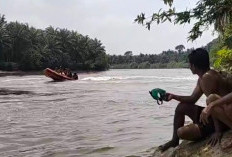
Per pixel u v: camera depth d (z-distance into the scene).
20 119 13.60
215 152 4.78
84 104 18.80
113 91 28.36
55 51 125.94
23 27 117.31
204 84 4.97
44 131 10.88
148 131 10.22
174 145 5.79
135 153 7.46
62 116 14.25
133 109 16.14
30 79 54.19
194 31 4.70
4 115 14.80
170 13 4.61
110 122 12.33
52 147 8.66
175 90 28.16
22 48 112.62
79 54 135.62
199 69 5.15
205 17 4.53
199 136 5.34
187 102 5.62
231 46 4.71
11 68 104.88
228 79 5.04
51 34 132.12
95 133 10.25
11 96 24.73
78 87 34.19
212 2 4.42
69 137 9.81
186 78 50.78
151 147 7.99
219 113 4.76
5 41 108.38
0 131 11.01
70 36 135.25
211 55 6.22
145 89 30.00
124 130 10.57
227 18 4.50
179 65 183.62
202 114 4.43
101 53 142.12
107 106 17.66
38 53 113.69
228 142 4.75
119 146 8.32
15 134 10.48
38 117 14.09
